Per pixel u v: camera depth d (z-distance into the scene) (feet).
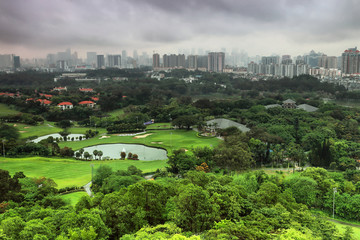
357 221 250.57
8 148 458.09
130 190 199.72
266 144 454.40
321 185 279.08
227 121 608.19
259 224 181.06
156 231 168.55
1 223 159.74
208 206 188.96
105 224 177.47
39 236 143.02
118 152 494.59
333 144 443.73
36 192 245.24
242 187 245.45
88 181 331.16
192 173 264.11
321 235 179.01
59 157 452.35
